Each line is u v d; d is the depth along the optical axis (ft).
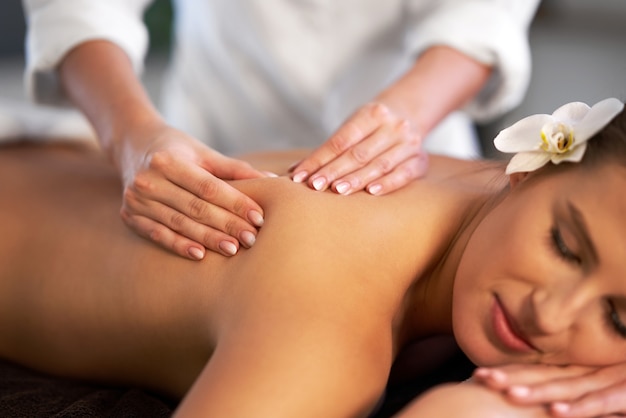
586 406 3.20
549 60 9.37
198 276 3.63
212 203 3.66
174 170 3.74
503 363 3.47
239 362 3.14
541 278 3.34
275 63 5.48
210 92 5.82
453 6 5.14
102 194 4.41
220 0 5.53
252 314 3.29
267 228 3.57
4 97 9.35
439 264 3.84
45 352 4.24
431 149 5.82
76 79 4.89
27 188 4.52
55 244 4.20
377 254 3.56
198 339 3.66
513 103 5.47
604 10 9.00
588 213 3.26
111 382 4.18
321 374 3.14
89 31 4.97
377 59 5.50
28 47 5.19
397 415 3.07
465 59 5.03
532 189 3.51
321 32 5.40
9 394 3.82
